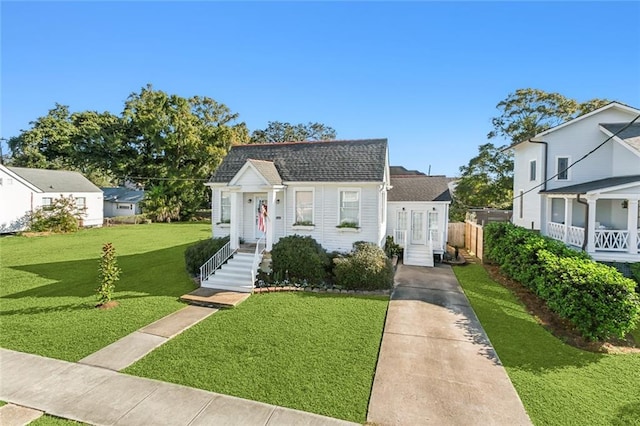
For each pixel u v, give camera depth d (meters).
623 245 13.12
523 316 9.96
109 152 42.59
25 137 46.53
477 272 15.73
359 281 12.41
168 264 16.91
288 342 8.06
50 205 30.12
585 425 5.13
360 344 7.98
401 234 19.42
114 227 34.88
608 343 8.10
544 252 10.84
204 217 46.88
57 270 15.69
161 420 5.25
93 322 9.30
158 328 8.91
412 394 5.97
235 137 43.06
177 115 40.25
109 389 6.09
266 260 13.78
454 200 33.59
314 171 14.88
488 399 5.82
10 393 5.95
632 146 14.21
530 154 18.98
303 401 5.76
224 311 10.29
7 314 9.90
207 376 6.54
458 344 8.04
